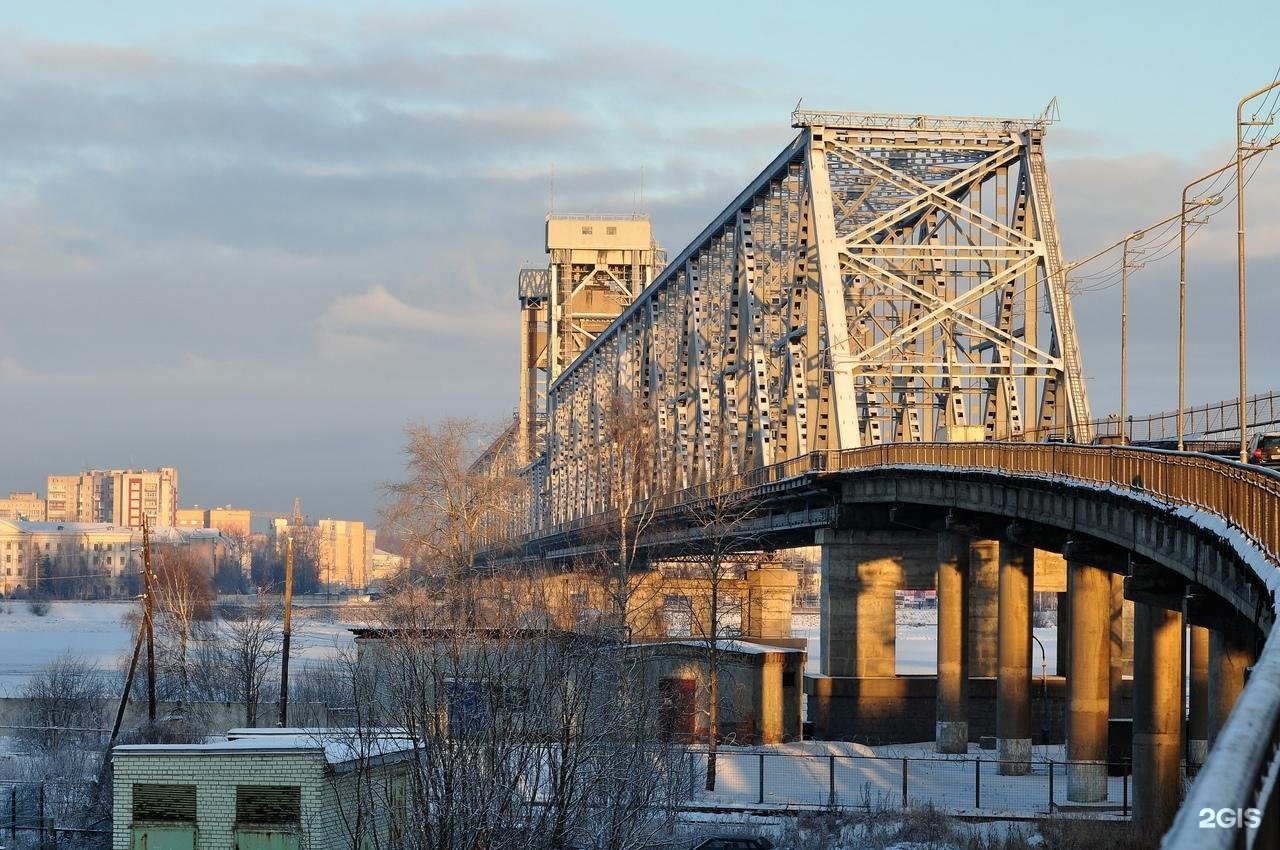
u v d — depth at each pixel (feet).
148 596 366.84
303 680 463.01
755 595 605.73
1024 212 449.06
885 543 405.59
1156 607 238.27
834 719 400.47
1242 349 245.86
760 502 440.45
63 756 327.26
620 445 539.70
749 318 487.20
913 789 289.53
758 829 242.37
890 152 461.78
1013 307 462.60
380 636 280.92
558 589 450.30
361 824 192.03
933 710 403.54
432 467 463.42
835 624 405.59
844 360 408.46
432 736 185.26
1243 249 246.88
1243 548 149.48
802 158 454.40
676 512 495.41
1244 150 247.29
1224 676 200.75
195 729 358.23
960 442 315.58
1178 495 196.75
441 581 391.86
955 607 348.38
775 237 488.85
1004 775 311.27
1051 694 406.21
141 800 198.90
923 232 508.53
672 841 216.74
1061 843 226.38
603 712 206.49
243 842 196.03
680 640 375.25
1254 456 282.77
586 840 194.18
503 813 180.96
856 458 379.35
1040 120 447.01
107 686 488.85
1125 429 321.32
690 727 343.67
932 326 460.96
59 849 248.32
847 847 234.17
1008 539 314.55
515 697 207.31
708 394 540.11
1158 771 238.89
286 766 196.03
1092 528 243.81
